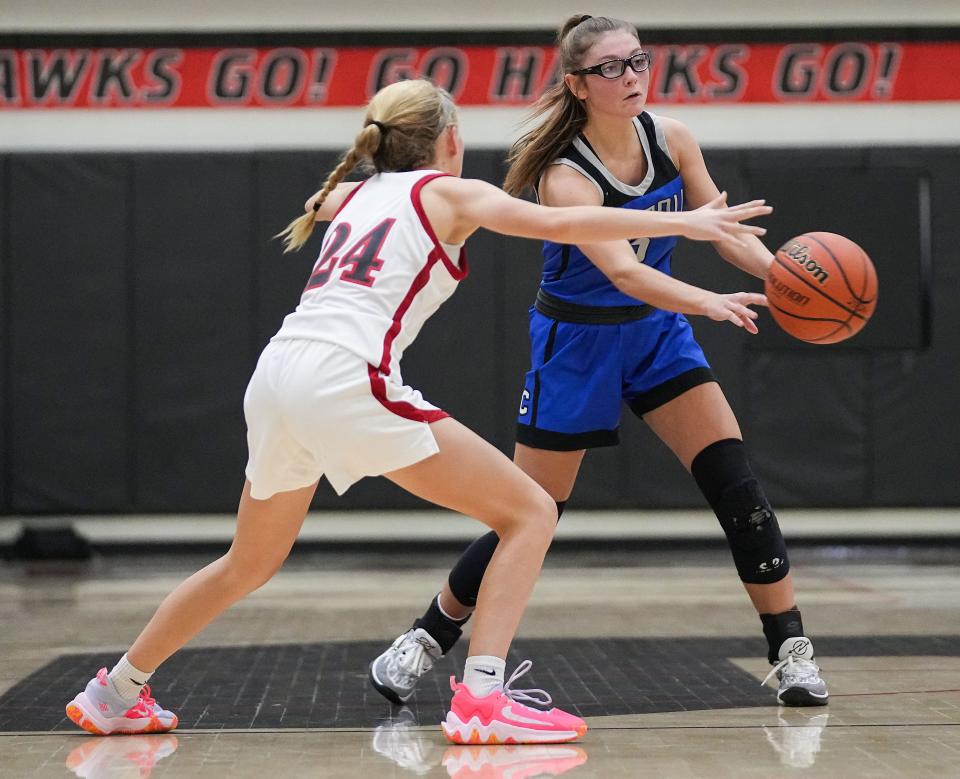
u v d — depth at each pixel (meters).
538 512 8.16
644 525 24.42
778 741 8.25
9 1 24.42
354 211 8.16
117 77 24.52
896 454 24.19
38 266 24.11
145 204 24.12
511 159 10.09
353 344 7.57
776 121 24.75
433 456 7.86
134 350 24.12
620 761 7.66
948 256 24.31
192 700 9.94
